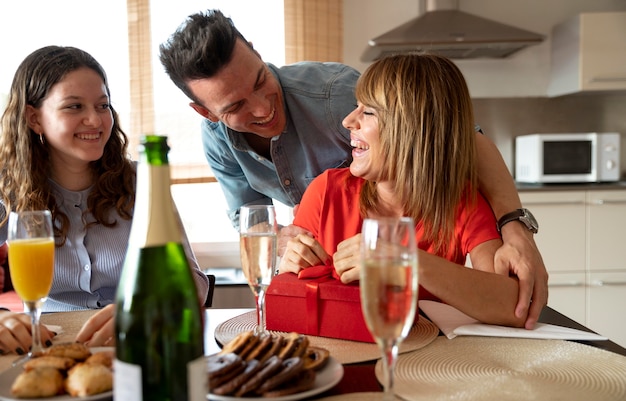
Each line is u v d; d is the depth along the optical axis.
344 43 3.68
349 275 0.95
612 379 0.75
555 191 3.21
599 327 3.27
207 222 3.57
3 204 1.60
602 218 3.23
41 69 1.49
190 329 0.61
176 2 3.31
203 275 1.44
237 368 0.68
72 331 1.03
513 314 1.00
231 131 1.81
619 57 3.36
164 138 0.58
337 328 0.95
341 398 0.69
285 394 0.65
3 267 3.04
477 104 3.83
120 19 3.36
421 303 1.18
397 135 1.21
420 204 1.23
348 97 1.80
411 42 3.24
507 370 0.79
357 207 1.42
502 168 1.33
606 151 3.39
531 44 3.29
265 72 1.55
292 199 1.98
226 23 1.46
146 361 0.58
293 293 0.98
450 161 1.21
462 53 3.55
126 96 3.37
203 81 1.47
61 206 1.58
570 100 3.82
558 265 3.24
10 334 0.90
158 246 0.59
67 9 3.35
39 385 0.65
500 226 1.21
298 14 3.30
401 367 0.80
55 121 1.49
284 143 1.83
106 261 1.57
